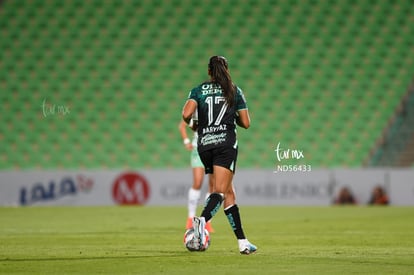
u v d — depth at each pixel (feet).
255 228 161.58
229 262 88.99
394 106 355.77
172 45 367.25
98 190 282.97
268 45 370.53
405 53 372.99
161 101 349.82
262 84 358.43
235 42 370.53
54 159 332.19
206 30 372.38
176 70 360.48
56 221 186.91
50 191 280.51
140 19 372.99
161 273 78.23
